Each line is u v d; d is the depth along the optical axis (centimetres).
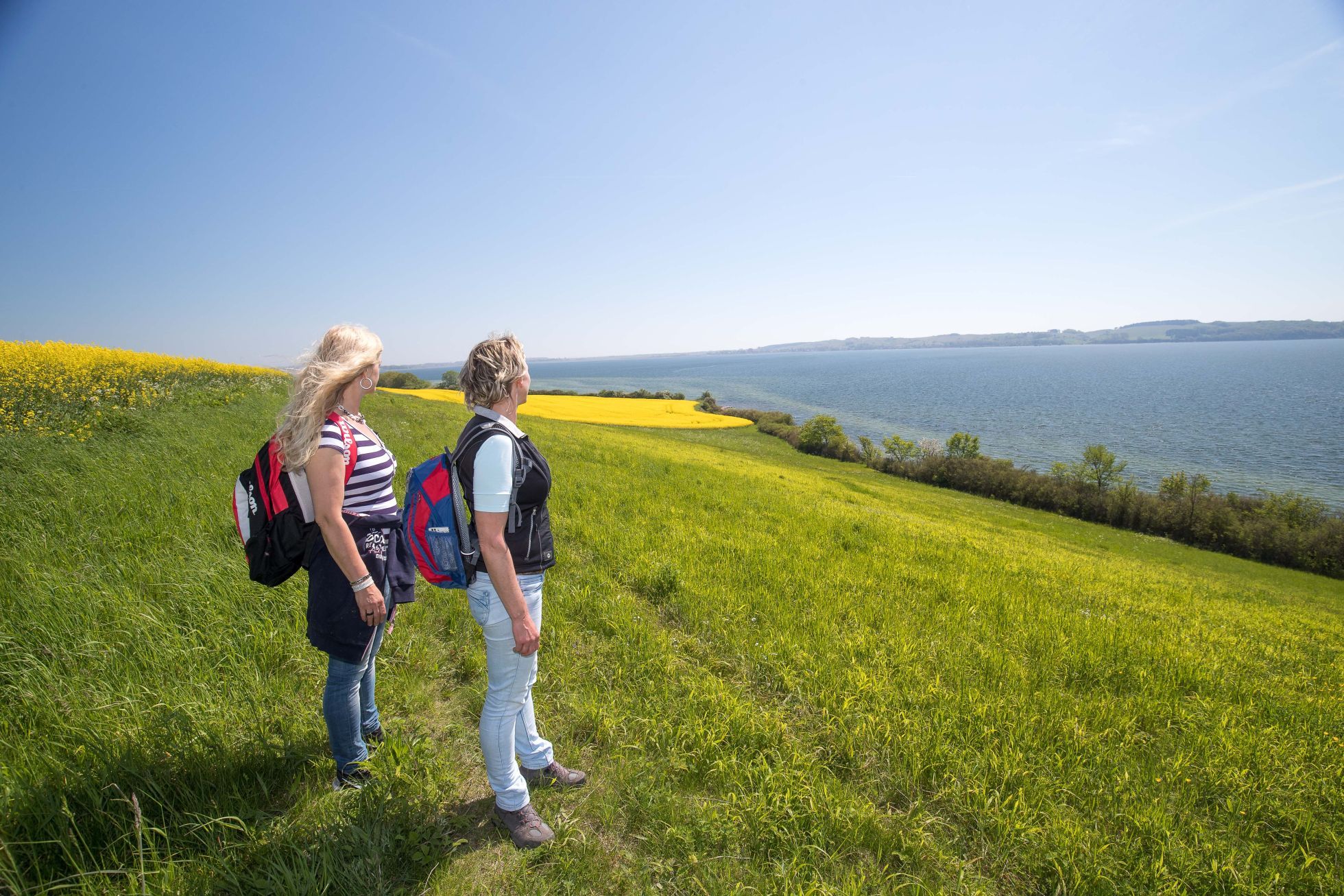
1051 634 478
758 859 220
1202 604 877
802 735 306
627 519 759
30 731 222
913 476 4709
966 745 299
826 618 454
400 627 372
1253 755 314
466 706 304
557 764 256
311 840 202
